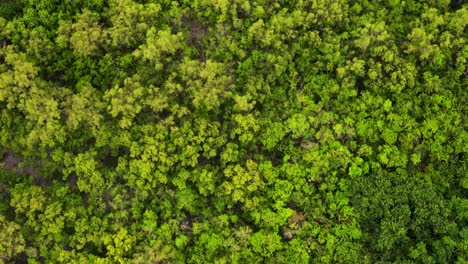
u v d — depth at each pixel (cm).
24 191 3691
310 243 3628
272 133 3831
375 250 3609
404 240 3584
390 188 3625
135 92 3772
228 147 3775
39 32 3981
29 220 3603
